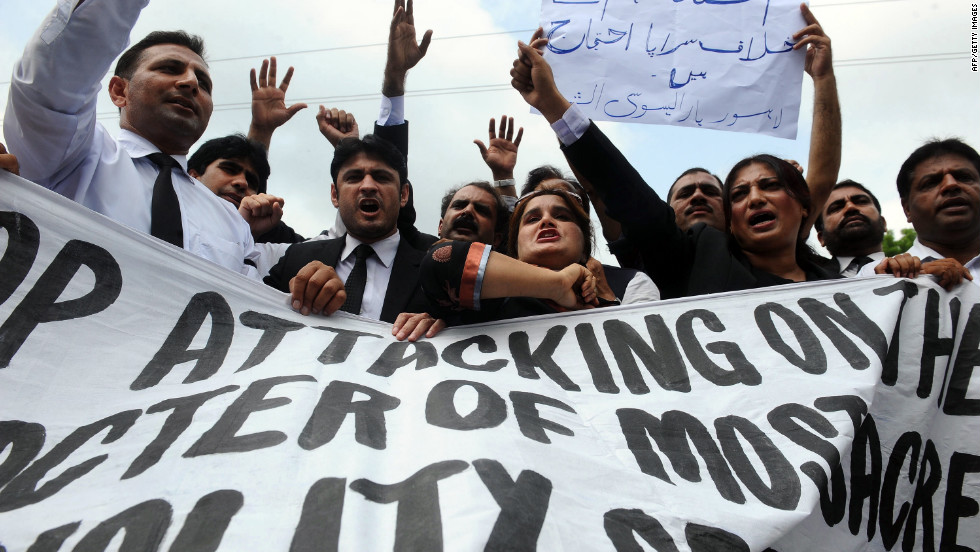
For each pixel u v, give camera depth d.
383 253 3.53
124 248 2.60
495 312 2.99
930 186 3.93
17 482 1.96
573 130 3.20
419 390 2.39
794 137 3.66
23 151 2.72
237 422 2.09
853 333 2.83
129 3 2.59
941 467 2.79
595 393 2.57
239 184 4.39
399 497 1.84
